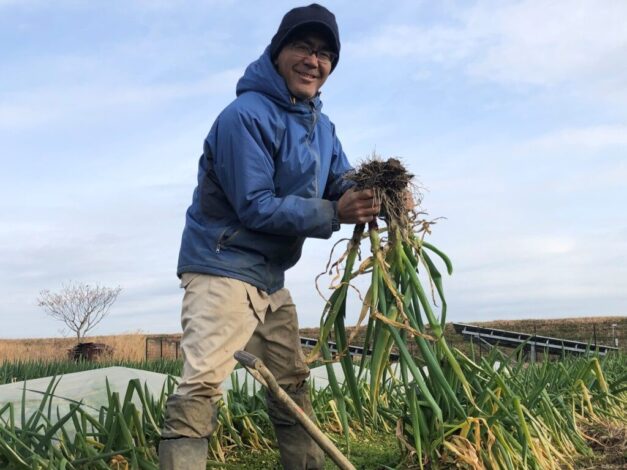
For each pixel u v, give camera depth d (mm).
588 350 5371
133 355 20641
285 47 2773
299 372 3094
